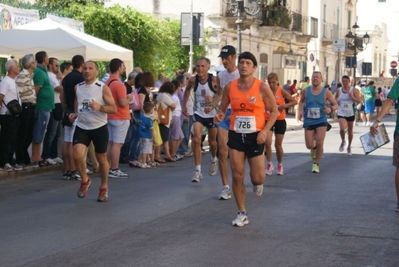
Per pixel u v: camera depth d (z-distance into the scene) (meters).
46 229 8.95
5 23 18.20
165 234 8.60
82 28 22.41
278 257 7.47
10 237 8.51
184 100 12.86
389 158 17.67
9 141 13.34
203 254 7.60
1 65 18.69
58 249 7.89
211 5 32.88
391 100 10.40
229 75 11.59
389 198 11.36
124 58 17.22
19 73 13.59
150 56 27.52
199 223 9.27
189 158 17.81
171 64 31.06
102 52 16.38
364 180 13.50
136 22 26.53
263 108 8.76
